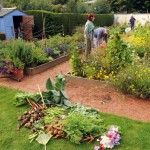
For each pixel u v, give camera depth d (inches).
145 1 1210.6
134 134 153.0
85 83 244.4
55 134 155.3
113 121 169.6
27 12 721.0
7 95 228.5
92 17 300.2
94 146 144.9
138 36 394.0
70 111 181.8
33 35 706.8
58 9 967.6
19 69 268.7
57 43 426.9
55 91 194.2
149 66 247.6
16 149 147.6
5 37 596.4
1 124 175.2
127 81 209.0
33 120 171.0
